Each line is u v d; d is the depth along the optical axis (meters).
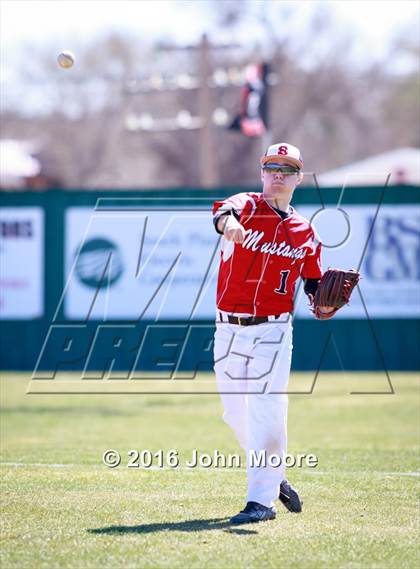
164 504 21.25
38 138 146.00
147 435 33.34
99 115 144.75
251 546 17.72
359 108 151.62
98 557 16.91
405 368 57.03
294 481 24.33
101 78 147.75
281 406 20.36
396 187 56.38
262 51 140.25
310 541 18.19
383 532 19.02
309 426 36.28
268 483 20.06
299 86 144.50
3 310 60.47
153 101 138.88
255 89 84.31
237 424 21.17
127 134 141.00
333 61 145.75
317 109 147.00
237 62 137.62
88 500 21.55
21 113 148.12
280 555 17.14
